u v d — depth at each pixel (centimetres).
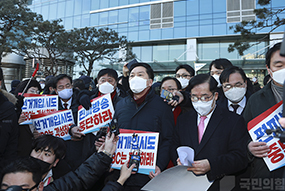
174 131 219
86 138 304
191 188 175
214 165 169
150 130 226
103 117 291
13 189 137
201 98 190
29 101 338
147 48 2447
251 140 198
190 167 171
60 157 219
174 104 246
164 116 234
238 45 1088
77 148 315
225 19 2161
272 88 201
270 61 181
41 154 210
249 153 189
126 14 2514
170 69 2378
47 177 229
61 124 313
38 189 162
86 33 2109
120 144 226
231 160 172
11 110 241
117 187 177
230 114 196
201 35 2220
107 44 2119
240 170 188
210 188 184
